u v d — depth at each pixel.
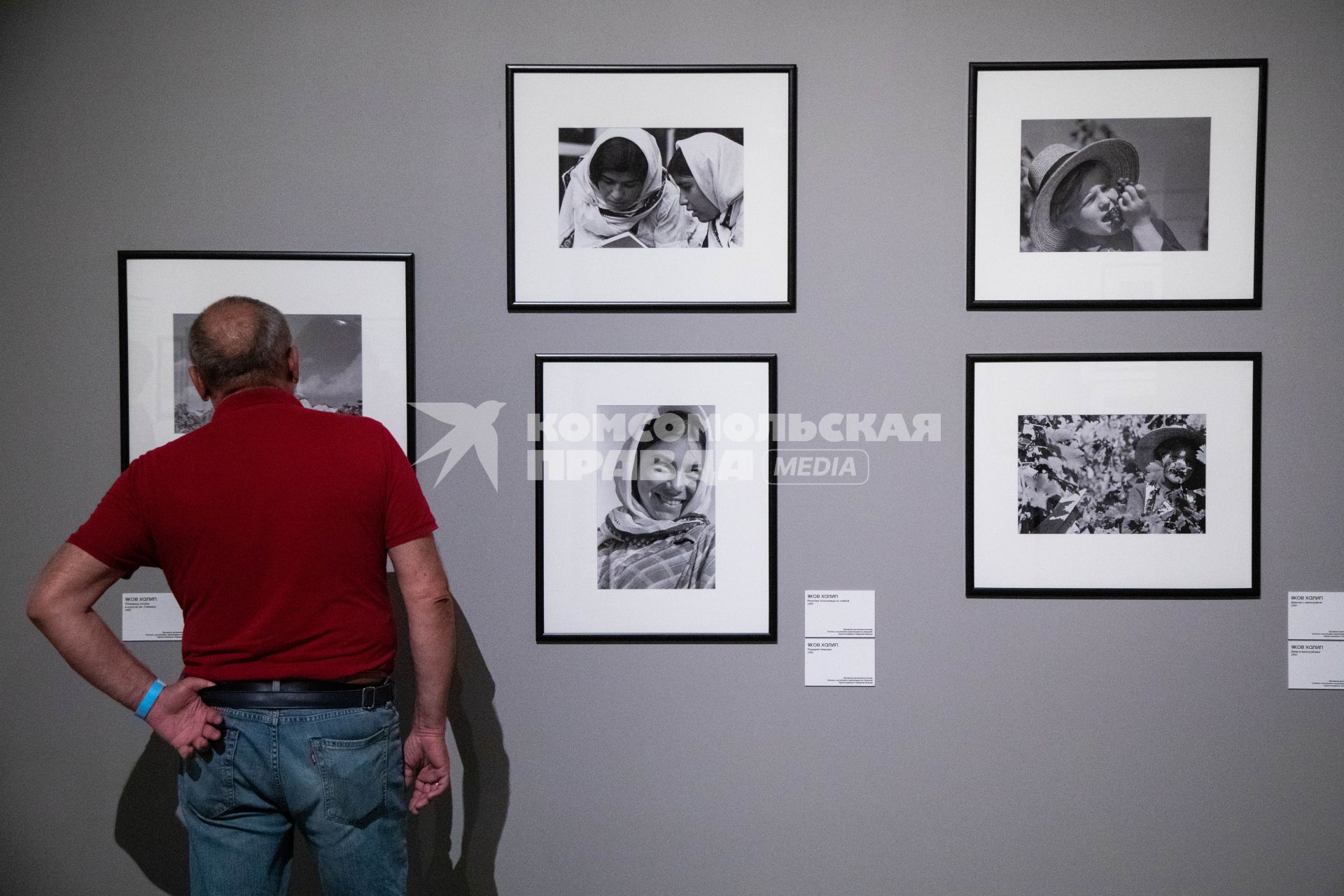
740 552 1.75
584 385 1.74
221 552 1.33
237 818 1.37
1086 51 1.74
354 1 1.73
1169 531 1.74
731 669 1.76
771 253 1.74
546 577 1.75
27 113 1.71
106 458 1.74
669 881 1.76
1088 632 1.75
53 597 1.31
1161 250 1.74
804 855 1.76
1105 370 1.74
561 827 1.76
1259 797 1.75
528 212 1.74
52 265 1.72
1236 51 1.73
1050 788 1.76
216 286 1.72
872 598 1.76
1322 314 1.74
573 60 1.74
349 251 1.73
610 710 1.76
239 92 1.73
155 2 1.71
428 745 1.48
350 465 1.37
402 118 1.73
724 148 1.74
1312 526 1.74
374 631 1.40
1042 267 1.74
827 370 1.75
